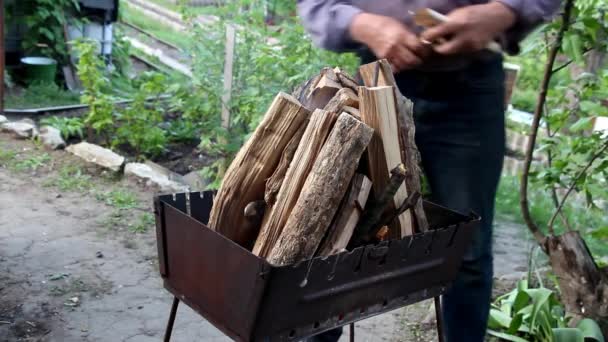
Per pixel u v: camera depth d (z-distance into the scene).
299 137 1.39
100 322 2.51
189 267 1.38
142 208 3.67
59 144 4.46
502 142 1.82
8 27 6.38
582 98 2.64
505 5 1.48
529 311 2.50
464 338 1.86
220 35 4.54
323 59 3.70
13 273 2.81
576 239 2.49
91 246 3.15
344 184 1.33
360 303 1.36
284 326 1.25
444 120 1.77
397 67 1.53
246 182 1.40
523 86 6.77
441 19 1.43
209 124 4.50
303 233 1.31
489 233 1.84
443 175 1.82
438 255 1.47
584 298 2.44
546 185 2.68
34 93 6.05
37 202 3.62
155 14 10.27
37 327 2.44
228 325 1.28
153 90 4.93
